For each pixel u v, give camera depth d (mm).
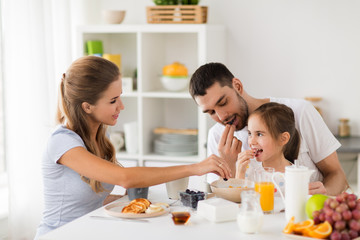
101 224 1625
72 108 1980
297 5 3479
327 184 2199
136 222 1641
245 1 3543
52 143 1925
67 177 1947
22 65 3072
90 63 1955
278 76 3555
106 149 2174
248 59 3586
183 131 3531
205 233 1520
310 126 2279
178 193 1948
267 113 2113
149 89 3570
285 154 2248
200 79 2182
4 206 3219
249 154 2037
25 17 3068
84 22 3842
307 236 1448
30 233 3150
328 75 3486
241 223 1512
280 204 1824
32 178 3145
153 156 3480
